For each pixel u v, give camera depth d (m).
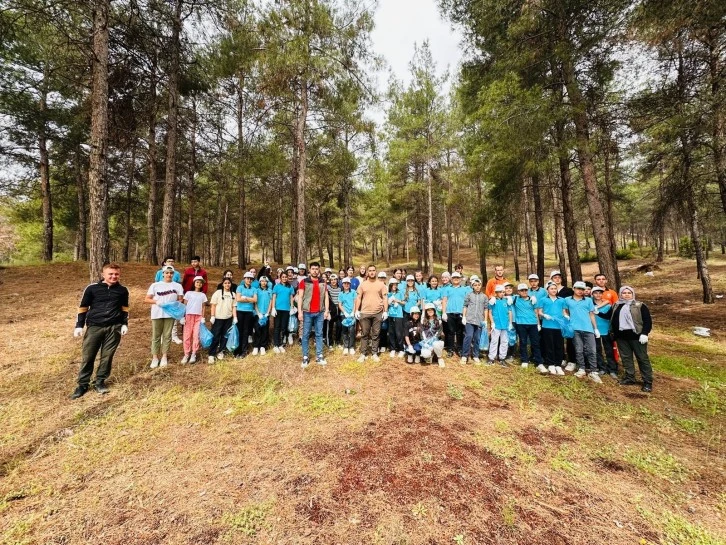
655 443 3.65
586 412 4.39
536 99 8.16
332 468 3.03
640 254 28.84
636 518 2.52
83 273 13.07
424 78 16.31
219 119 15.09
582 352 6.02
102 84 6.96
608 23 7.49
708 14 5.66
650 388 5.22
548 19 8.50
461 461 3.17
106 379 5.00
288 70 9.49
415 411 4.24
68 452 3.22
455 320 7.14
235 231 29.66
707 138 7.62
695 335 9.15
